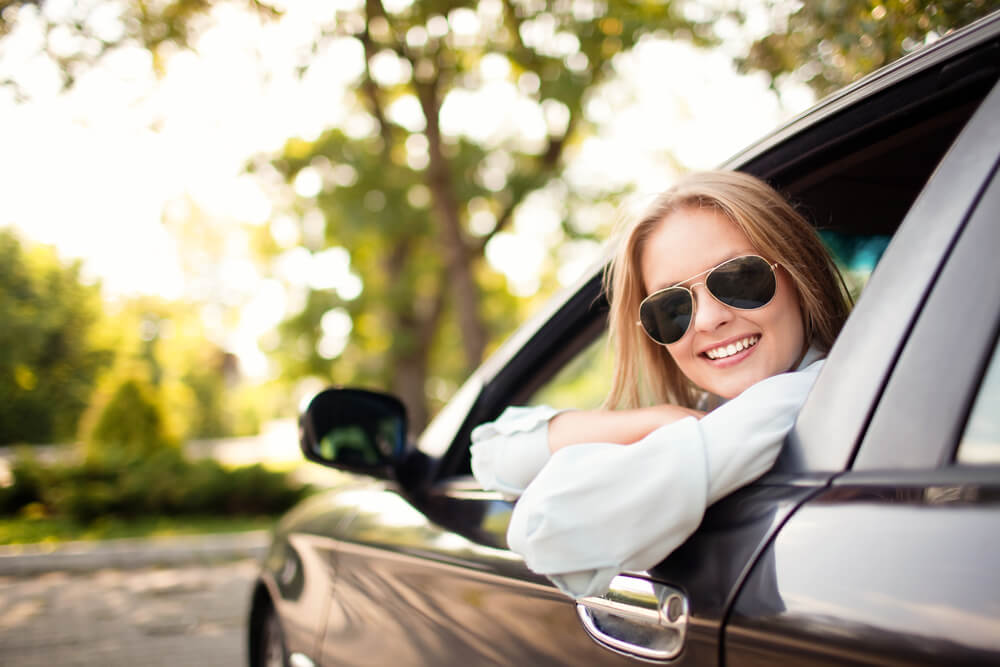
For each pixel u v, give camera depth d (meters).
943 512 0.73
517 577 1.26
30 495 10.13
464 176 13.41
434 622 1.47
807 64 2.40
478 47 11.02
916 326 0.85
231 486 10.33
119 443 12.72
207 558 7.92
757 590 0.85
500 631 1.26
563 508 0.95
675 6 6.86
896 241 0.93
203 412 37.06
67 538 8.80
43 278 26.62
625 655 0.99
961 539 0.70
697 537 0.96
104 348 27.52
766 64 2.59
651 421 1.12
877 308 0.91
